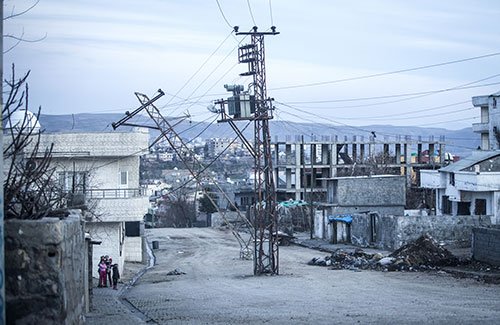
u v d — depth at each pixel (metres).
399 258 41.59
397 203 70.69
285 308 21.83
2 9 7.88
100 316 19.67
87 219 34.09
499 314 18.36
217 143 185.88
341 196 70.19
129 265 50.62
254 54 39.06
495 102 77.25
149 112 43.00
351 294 27.25
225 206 117.81
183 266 50.03
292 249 63.81
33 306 8.41
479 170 60.28
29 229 8.42
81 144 41.94
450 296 25.56
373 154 106.12
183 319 18.86
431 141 105.94
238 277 39.78
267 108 39.69
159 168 176.62
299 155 103.94
